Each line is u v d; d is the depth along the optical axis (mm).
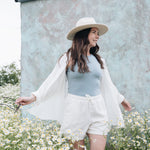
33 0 3389
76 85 2234
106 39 3035
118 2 2979
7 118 2525
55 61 3254
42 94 2291
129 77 2934
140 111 2881
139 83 2895
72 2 3178
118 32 2979
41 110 2521
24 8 3457
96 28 2354
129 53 2936
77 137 2121
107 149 2787
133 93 2914
